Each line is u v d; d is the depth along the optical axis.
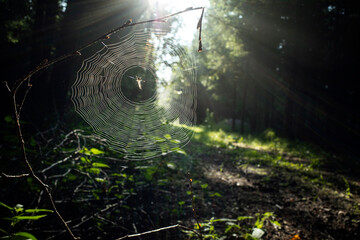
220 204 4.18
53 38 6.06
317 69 14.41
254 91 22.81
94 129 2.25
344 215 3.93
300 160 8.59
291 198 4.69
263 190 5.11
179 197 4.08
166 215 3.44
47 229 2.68
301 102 15.04
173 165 3.96
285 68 16.23
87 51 2.14
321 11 12.84
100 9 5.27
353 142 12.17
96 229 2.82
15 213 1.46
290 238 3.22
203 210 3.83
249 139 14.37
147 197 3.73
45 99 5.68
